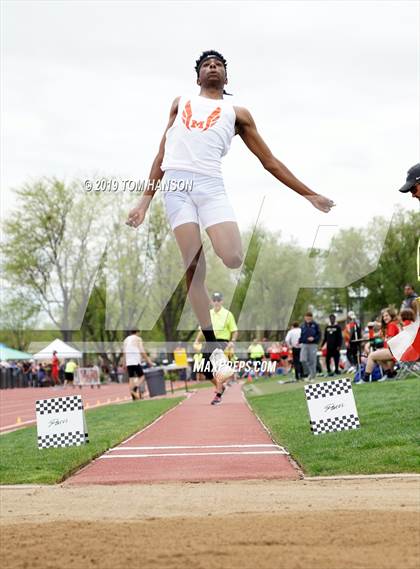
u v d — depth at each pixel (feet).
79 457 30.07
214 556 13.58
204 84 18.38
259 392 69.21
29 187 76.38
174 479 24.77
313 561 13.19
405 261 150.20
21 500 21.48
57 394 113.09
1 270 92.17
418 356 28.14
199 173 17.37
